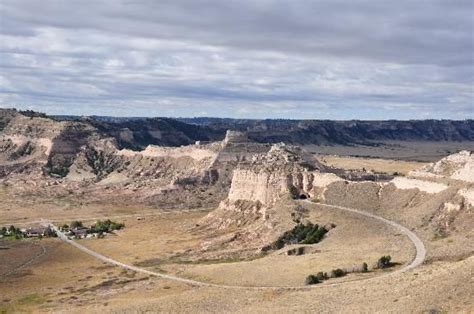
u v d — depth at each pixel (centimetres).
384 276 12062
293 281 13250
